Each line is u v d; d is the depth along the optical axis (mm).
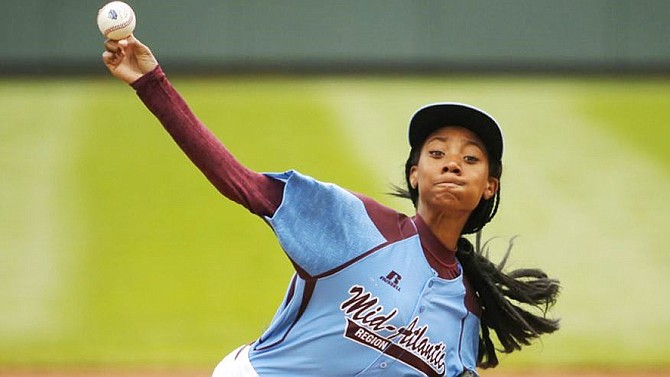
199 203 58812
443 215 16172
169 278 53344
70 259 54500
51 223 56719
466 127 16203
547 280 18656
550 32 71062
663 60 70688
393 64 70938
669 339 49469
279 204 14945
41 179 60094
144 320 50500
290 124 65312
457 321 16766
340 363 15852
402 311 15695
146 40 70375
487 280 17719
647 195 58656
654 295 52156
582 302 51719
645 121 65750
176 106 14477
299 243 14961
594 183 59688
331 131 64438
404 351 15984
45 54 69688
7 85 68688
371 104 67562
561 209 57531
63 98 67438
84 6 70125
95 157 61906
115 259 54562
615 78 70688
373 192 58031
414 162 16906
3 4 69688
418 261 15953
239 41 70688
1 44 69438
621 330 50031
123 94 68062
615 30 70938
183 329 49812
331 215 15125
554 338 49531
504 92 68938
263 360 16219
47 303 51531
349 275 15367
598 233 55938
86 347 48594
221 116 65812
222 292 52375
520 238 55250
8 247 55062
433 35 70938
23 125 64562
